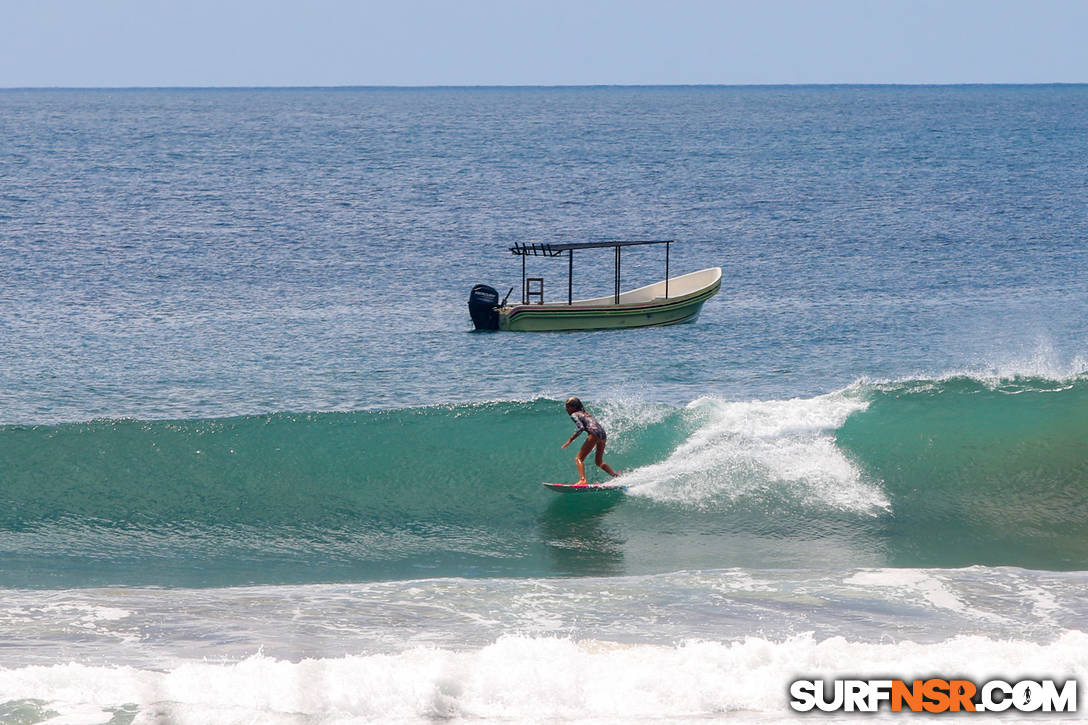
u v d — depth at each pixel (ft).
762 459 193.67
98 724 79.36
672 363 348.18
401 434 204.23
